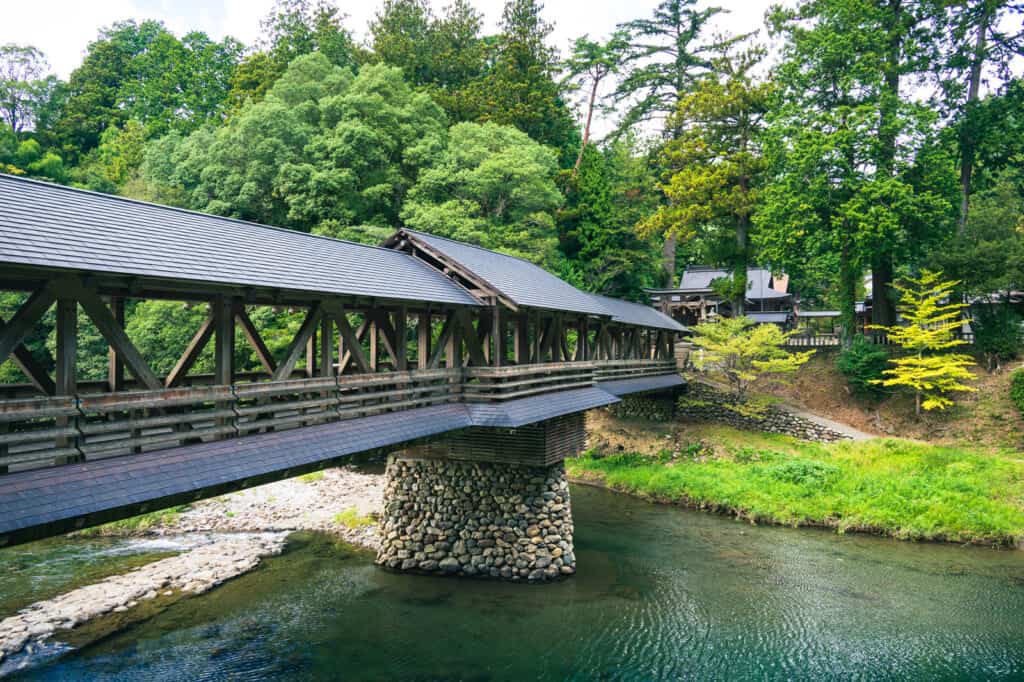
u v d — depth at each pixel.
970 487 20.67
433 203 31.09
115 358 8.40
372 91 34.19
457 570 15.93
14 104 47.94
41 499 6.48
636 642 12.59
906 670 11.68
